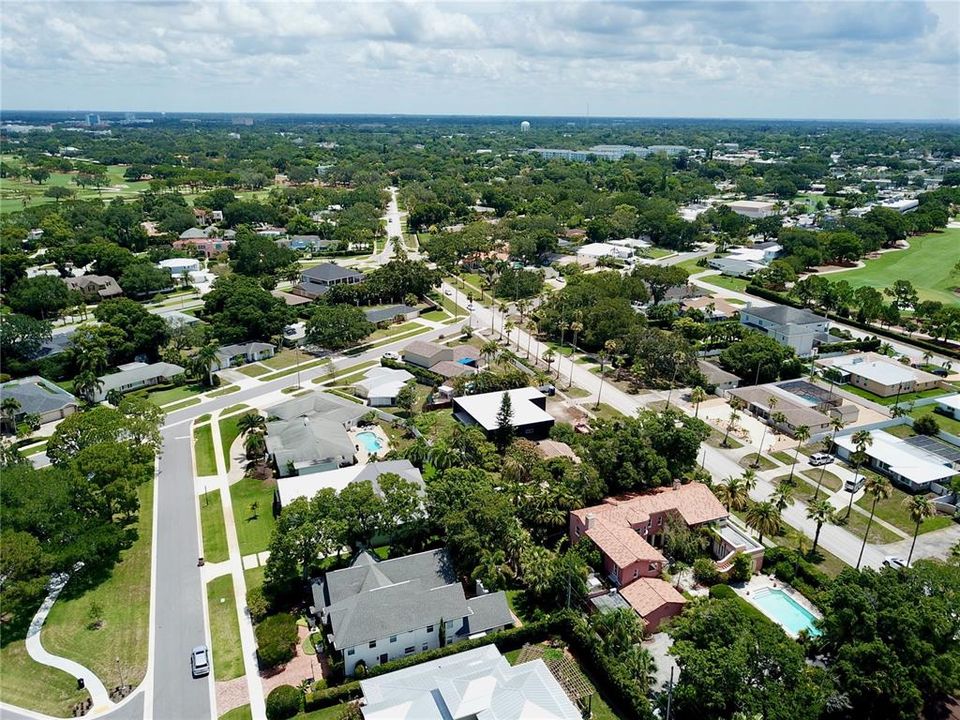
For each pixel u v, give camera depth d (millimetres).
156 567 94812
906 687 65875
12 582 81375
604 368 172875
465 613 81062
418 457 119938
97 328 167125
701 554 98375
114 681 75312
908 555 100125
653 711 70625
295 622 83375
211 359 157625
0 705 71938
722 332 186500
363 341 190625
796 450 131000
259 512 108188
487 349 165250
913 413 148750
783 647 67625
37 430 135125
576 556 90250
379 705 68375
